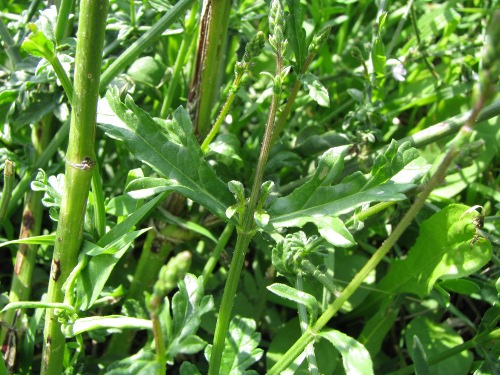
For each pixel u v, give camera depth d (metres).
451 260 0.24
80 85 0.17
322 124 0.36
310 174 0.31
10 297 0.26
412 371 0.27
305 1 0.37
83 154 0.18
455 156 0.15
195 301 0.17
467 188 0.33
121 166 0.32
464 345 0.25
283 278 0.29
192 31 0.28
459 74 0.35
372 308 0.29
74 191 0.18
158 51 0.33
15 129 0.28
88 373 0.25
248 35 0.33
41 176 0.22
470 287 0.24
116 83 0.29
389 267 0.29
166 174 0.20
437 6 0.39
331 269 0.28
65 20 0.25
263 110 0.34
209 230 0.30
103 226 0.21
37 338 0.26
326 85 0.37
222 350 0.20
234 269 0.19
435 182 0.16
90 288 0.19
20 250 0.27
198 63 0.26
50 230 0.32
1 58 0.33
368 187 0.19
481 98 0.13
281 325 0.30
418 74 0.37
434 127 0.26
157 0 0.27
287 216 0.19
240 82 0.22
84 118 0.17
